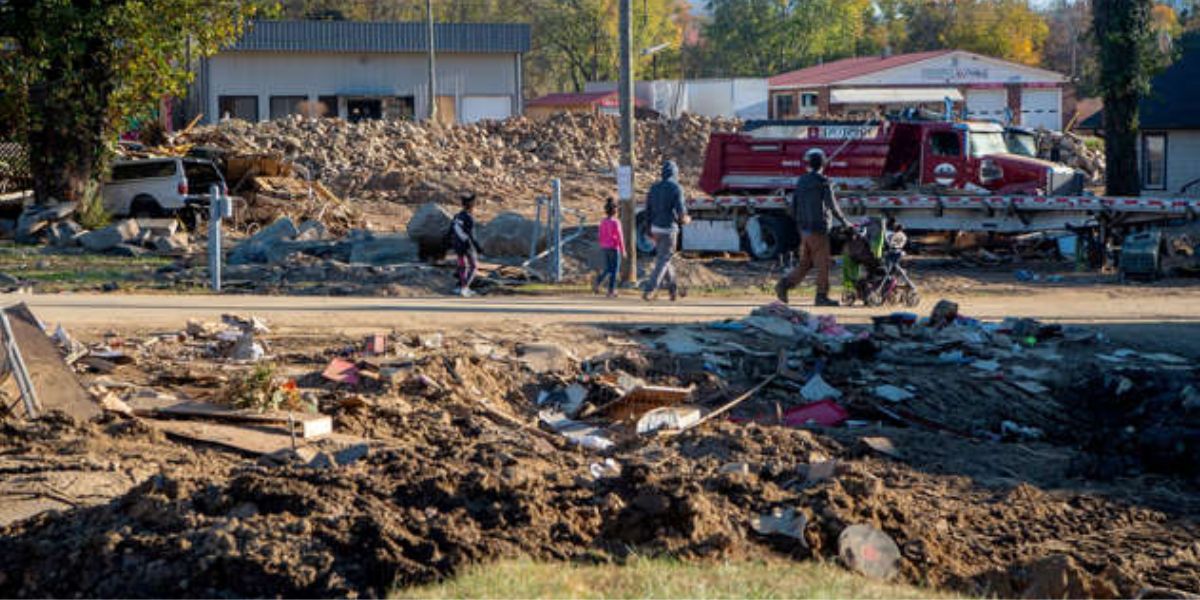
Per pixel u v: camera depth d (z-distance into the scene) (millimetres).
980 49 109312
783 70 116500
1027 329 15844
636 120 60938
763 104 73375
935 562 8195
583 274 22703
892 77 74000
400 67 68375
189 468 9266
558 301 19094
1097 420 13383
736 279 23234
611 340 14938
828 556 7969
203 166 32531
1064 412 13594
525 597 6445
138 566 7035
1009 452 11969
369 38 67062
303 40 66062
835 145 27500
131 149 35688
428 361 12852
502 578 6766
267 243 25000
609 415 12547
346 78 67438
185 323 15297
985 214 25969
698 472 9531
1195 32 47969
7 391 10711
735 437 11352
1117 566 8289
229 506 7789
